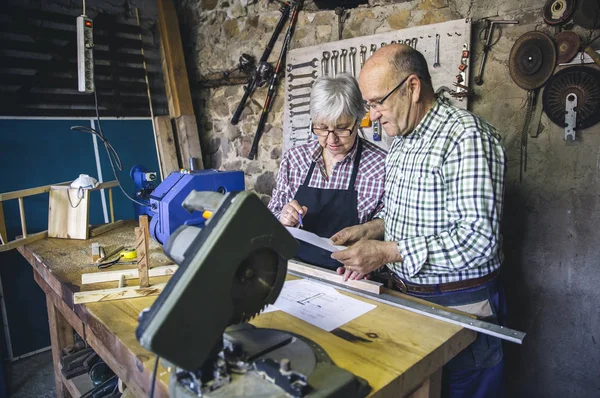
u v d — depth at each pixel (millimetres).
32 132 2783
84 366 2033
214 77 3338
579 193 1816
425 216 1323
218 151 3451
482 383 1356
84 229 2045
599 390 1856
